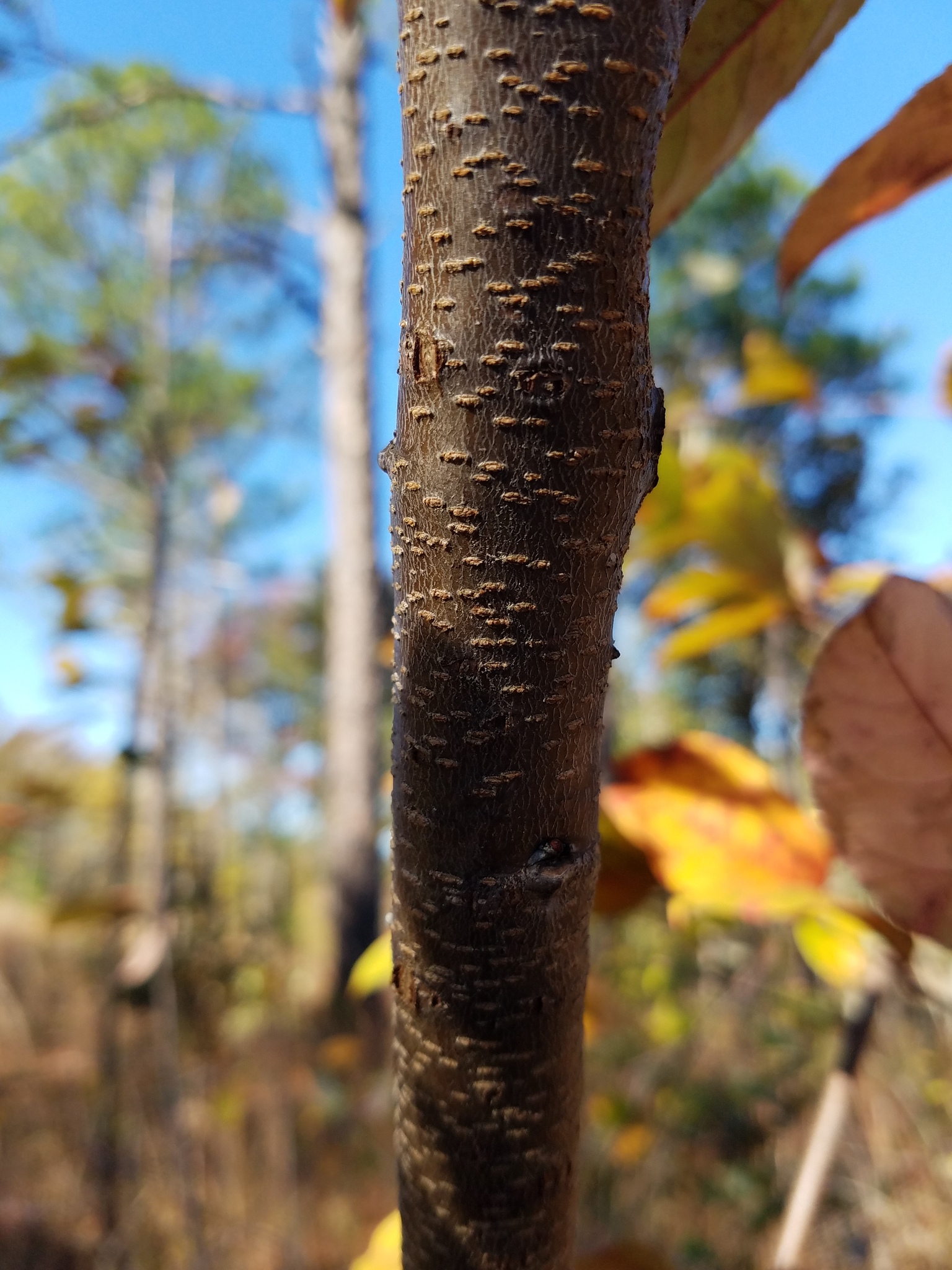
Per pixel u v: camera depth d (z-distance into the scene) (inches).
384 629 56.1
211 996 34.4
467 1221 5.1
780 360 16.6
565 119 4.0
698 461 14.5
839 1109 9.6
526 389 4.2
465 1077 4.9
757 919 9.4
